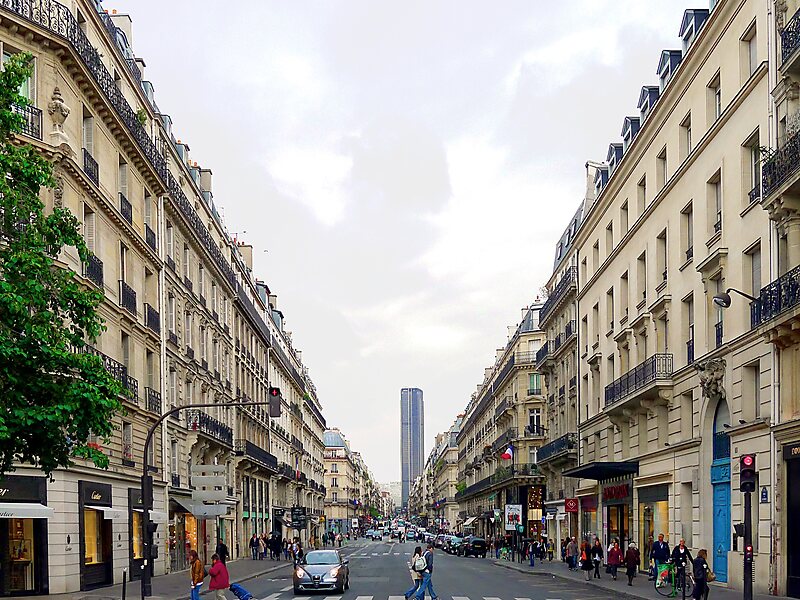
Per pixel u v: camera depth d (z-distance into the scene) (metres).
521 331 80.25
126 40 40.84
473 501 122.19
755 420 26.41
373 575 42.69
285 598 28.78
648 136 38.75
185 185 48.56
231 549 57.59
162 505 39.44
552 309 63.53
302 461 101.88
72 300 16.83
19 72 16.28
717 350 29.59
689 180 33.34
